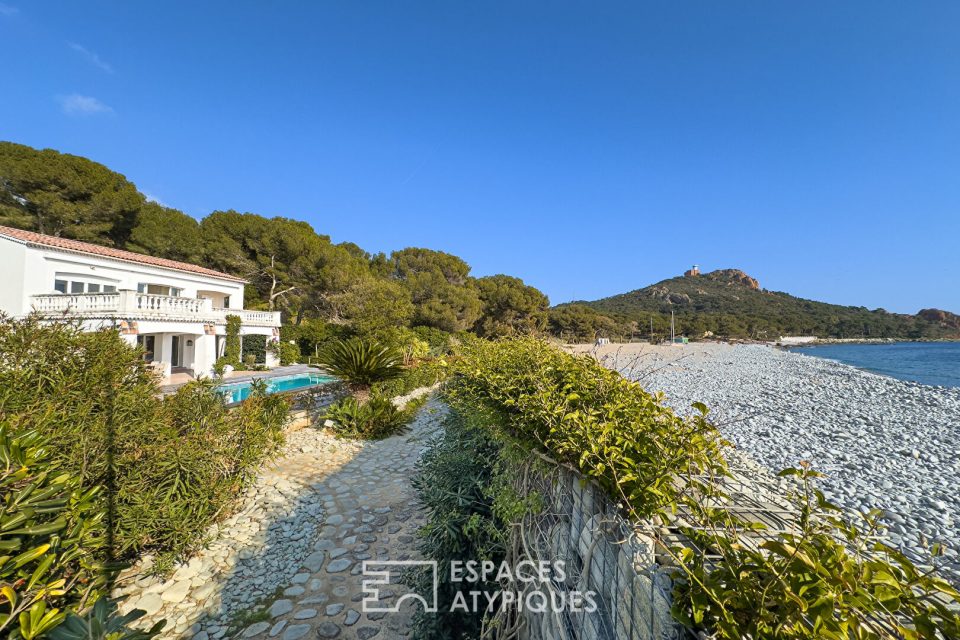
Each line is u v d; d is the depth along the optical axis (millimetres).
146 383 4512
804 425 7164
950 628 825
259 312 22859
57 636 1613
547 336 4062
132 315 15078
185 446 4211
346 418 9062
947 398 9773
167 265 19906
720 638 1003
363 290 26531
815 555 955
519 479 2588
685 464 1486
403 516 5227
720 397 10664
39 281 15688
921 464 4957
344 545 4551
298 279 28234
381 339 19062
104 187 24812
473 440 3766
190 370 19875
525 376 2521
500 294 40188
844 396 10547
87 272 17141
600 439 1636
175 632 3307
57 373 3645
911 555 2812
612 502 1616
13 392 3213
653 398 2064
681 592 1127
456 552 3117
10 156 22141
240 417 5234
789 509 1771
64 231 23812
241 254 26578
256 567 4137
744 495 1953
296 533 4781
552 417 2016
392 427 9109
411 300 33406
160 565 3838
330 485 6203
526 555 2385
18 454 1723
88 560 2488
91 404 3662
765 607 941
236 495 5242
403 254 39406
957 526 3268
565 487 2150
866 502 3834
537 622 2447
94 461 3459
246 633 3297
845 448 5680
